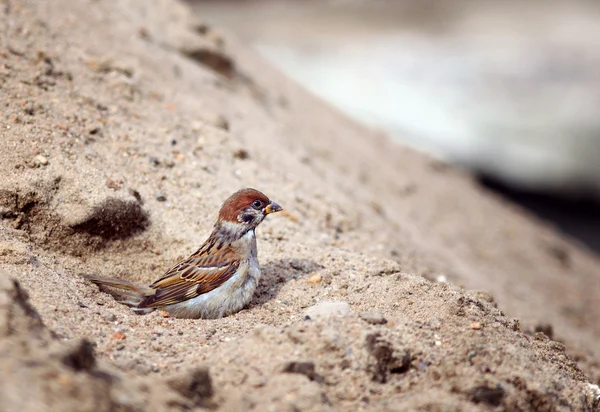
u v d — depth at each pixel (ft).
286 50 115.65
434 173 76.28
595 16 121.60
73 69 42.24
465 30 120.47
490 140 103.96
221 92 53.31
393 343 25.64
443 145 103.40
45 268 30.19
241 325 29.09
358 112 105.50
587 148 102.83
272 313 30.55
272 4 135.13
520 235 71.87
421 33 120.47
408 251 45.14
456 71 110.52
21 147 34.58
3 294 22.25
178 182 38.04
